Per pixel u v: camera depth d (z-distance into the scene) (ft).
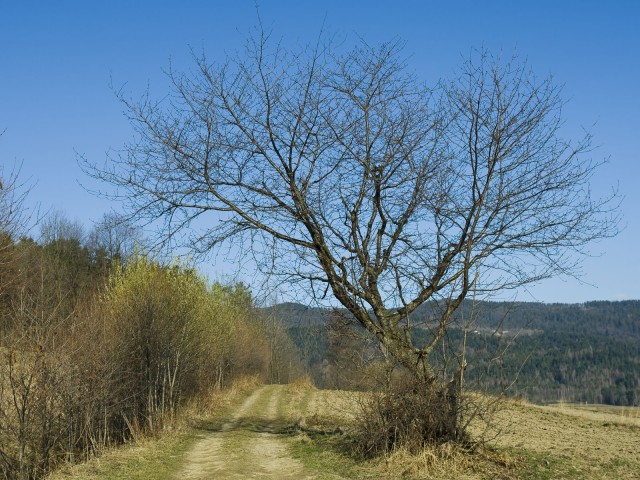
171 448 54.34
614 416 85.46
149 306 67.31
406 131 45.55
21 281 47.70
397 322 45.29
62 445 49.34
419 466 38.42
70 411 48.16
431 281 44.65
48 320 45.62
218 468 44.45
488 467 37.88
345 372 47.88
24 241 51.34
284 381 225.56
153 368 67.51
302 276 47.50
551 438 57.26
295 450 51.39
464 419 45.75
